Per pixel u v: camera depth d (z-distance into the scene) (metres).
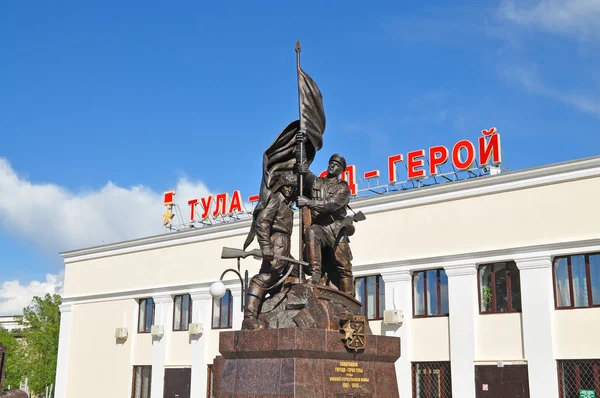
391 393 9.34
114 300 33.91
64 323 35.91
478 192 22.94
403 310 24.02
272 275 9.44
